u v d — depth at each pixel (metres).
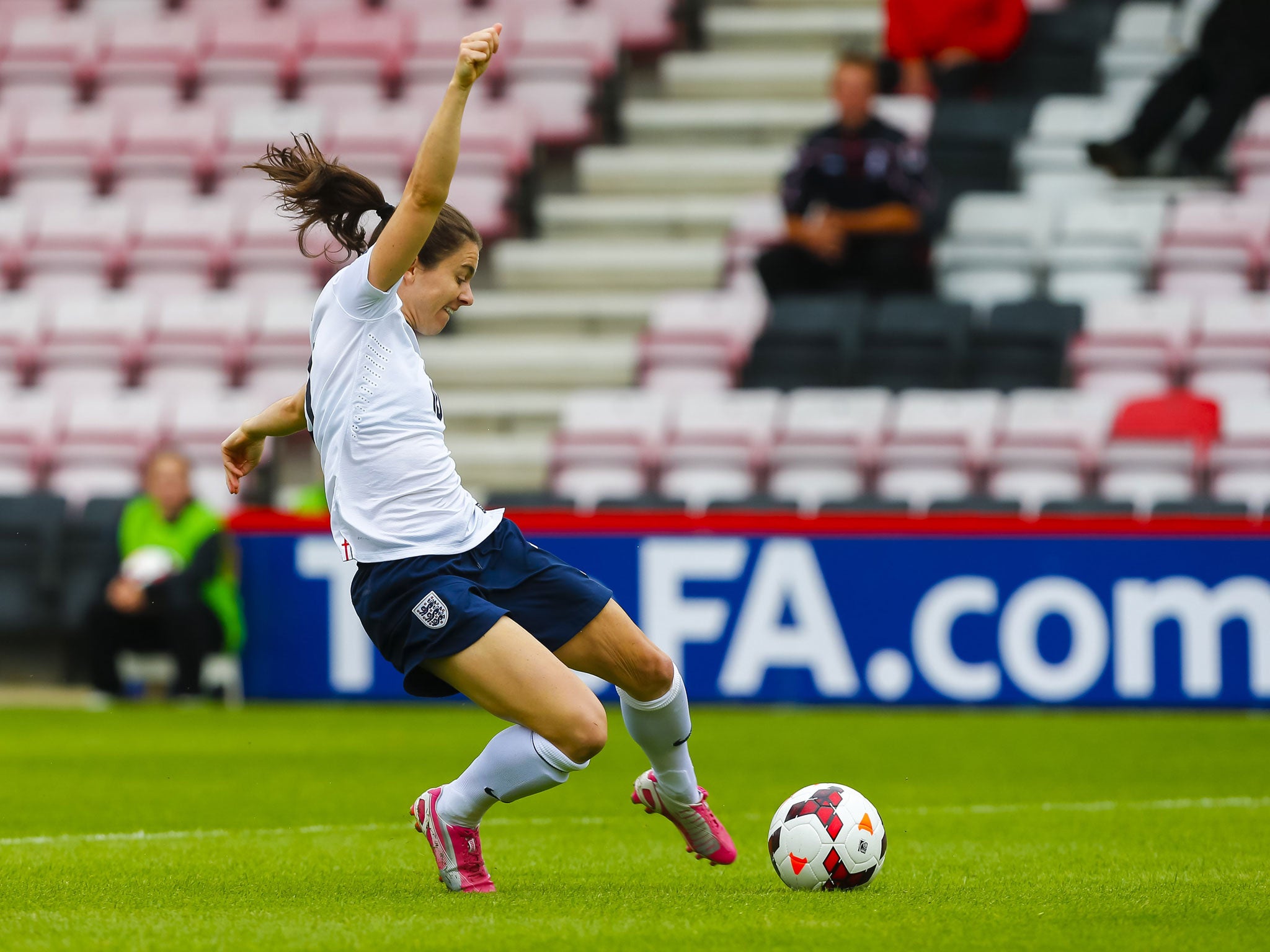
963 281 50.84
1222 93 52.12
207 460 47.22
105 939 12.00
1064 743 30.92
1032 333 46.59
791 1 62.03
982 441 44.16
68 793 23.98
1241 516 37.34
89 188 57.38
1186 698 35.81
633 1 60.38
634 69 60.44
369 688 38.59
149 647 39.75
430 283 14.30
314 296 52.50
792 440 45.03
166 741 31.42
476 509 14.29
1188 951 11.59
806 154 48.38
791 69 59.31
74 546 41.69
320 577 38.69
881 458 44.34
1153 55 56.62
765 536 36.81
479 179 54.62
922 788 24.62
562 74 58.00
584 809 22.45
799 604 36.72
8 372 51.06
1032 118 54.44
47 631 42.41
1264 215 50.69
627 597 37.12
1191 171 52.94
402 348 14.07
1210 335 46.94
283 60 59.72
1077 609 36.09
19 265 54.31
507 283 54.25
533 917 12.98
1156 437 43.69
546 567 14.27
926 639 36.47
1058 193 53.22
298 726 34.38
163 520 38.31
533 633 14.17
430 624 13.62
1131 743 30.80
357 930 12.30
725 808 22.31
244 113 57.34
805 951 11.45
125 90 60.19
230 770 26.98
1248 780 25.67
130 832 19.97
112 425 47.78
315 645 38.66
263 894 14.57
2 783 25.12
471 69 12.98
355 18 60.09
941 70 56.12
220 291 53.84
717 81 59.66
